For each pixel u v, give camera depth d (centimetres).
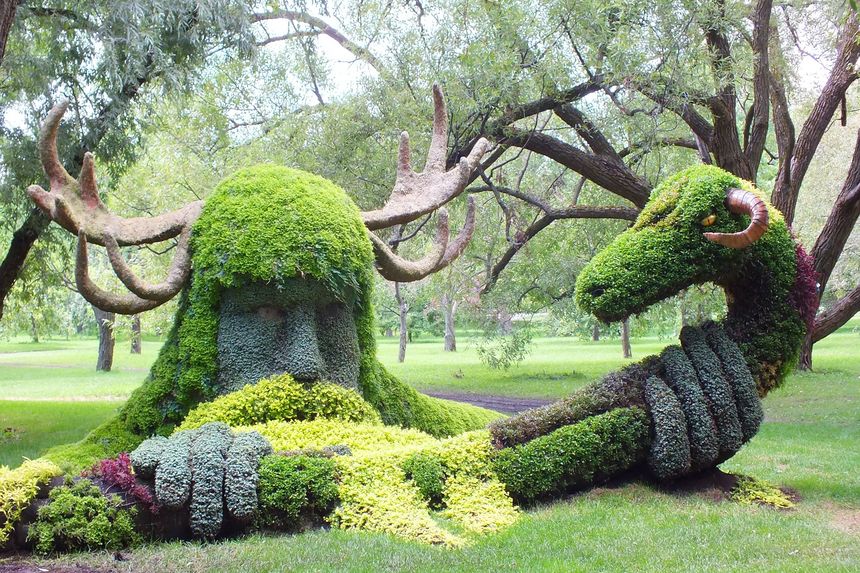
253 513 561
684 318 1784
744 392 688
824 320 1700
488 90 1431
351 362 728
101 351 2953
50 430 1252
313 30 1741
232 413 657
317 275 686
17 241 1200
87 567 492
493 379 2288
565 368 2594
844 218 1546
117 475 547
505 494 644
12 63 1123
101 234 682
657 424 673
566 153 1573
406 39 1526
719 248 702
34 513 526
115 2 1051
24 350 5016
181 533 557
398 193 825
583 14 1373
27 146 1135
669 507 642
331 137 1542
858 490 720
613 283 703
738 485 696
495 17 1420
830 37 1653
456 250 835
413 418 809
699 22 1354
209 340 695
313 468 588
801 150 1551
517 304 2114
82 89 1195
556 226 2098
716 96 1424
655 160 1942
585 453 669
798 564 494
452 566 496
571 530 579
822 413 1421
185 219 727
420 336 6138
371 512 585
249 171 748
